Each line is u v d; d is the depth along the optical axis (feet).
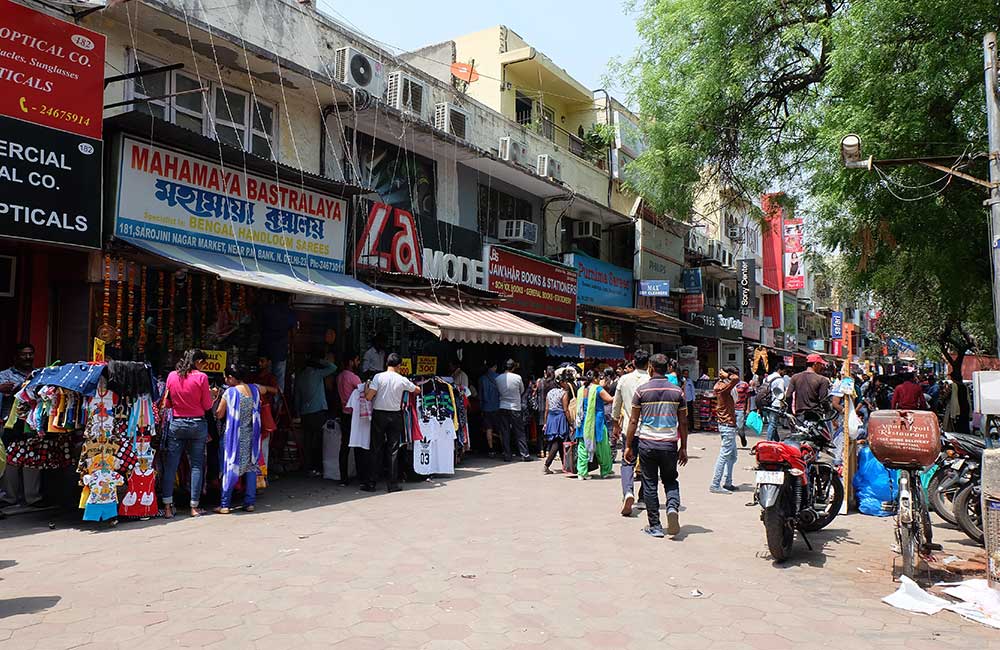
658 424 21.95
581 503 27.32
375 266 38.93
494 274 50.21
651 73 53.72
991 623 14.30
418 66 60.80
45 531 21.29
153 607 14.55
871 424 18.11
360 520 23.48
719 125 51.60
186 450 24.99
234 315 31.40
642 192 59.31
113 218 25.98
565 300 59.47
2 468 16.33
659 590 16.39
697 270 86.17
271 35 35.24
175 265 25.46
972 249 37.19
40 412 21.58
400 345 43.29
